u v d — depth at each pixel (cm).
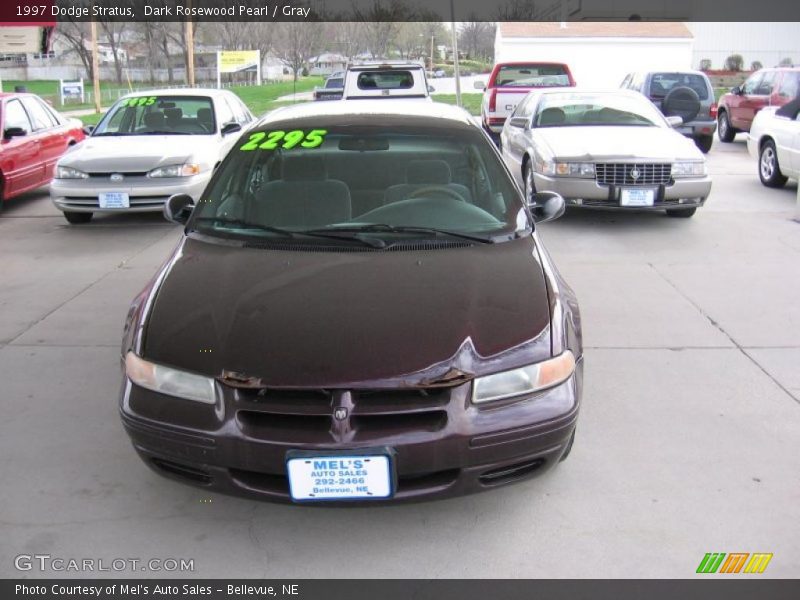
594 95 900
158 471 273
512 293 297
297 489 248
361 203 367
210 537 279
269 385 249
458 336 267
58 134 990
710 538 275
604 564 262
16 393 396
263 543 275
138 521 287
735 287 572
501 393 258
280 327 272
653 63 3039
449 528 282
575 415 269
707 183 743
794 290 564
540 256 336
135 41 3853
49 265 646
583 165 734
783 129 945
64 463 327
